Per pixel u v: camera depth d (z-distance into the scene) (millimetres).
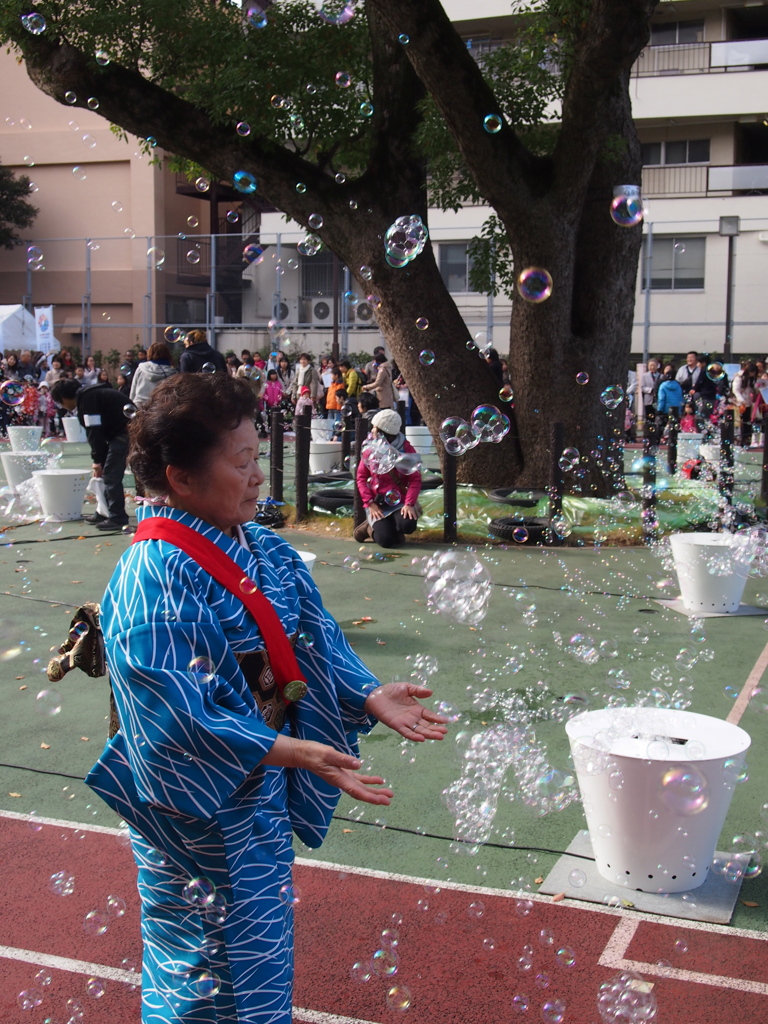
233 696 1333
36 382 16234
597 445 8227
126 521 7855
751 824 2818
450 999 2027
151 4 7680
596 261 8156
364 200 8242
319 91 8141
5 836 2773
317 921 2320
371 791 1279
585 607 5344
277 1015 1321
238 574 1392
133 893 2469
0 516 8500
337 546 7043
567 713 3686
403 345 8305
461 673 4176
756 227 19234
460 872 2553
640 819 2379
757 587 5883
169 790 1266
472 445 7664
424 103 8102
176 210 24547
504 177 7465
